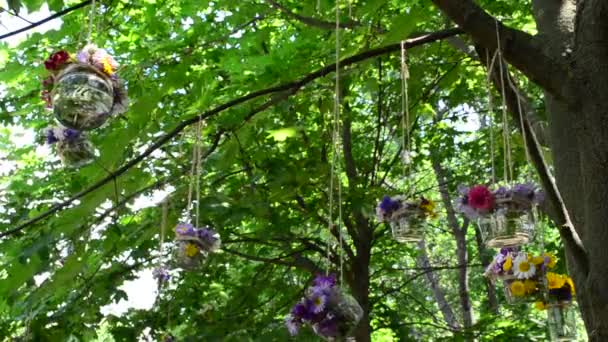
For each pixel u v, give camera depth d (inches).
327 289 107.2
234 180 256.4
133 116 155.8
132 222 253.1
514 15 264.2
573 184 130.6
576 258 121.3
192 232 129.7
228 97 215.2
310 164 251.1
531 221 128.6
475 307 612.1
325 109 234.2
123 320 262.7
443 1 120.7
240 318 272.4
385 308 338.0
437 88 294.7
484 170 321.7
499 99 289.4
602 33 124.0
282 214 267.0
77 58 108.5
